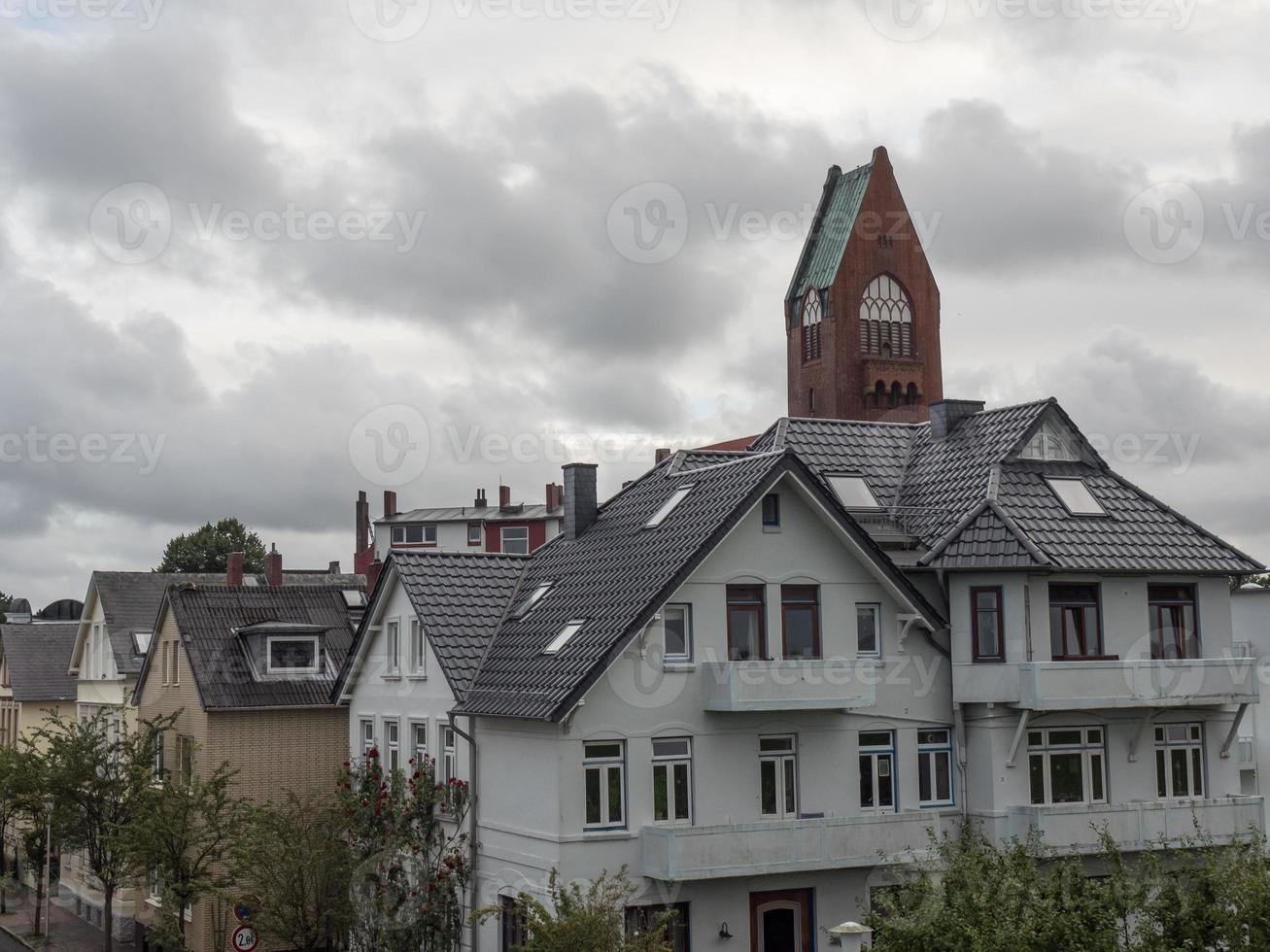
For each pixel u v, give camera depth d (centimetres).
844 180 11244
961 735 3269
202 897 3662
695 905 2922
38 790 3866
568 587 3319
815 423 3816
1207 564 3388
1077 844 3081
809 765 3106
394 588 3678
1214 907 2164
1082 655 3294
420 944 3148
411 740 3556
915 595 3212
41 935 4675
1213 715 3444
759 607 3098
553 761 2875
